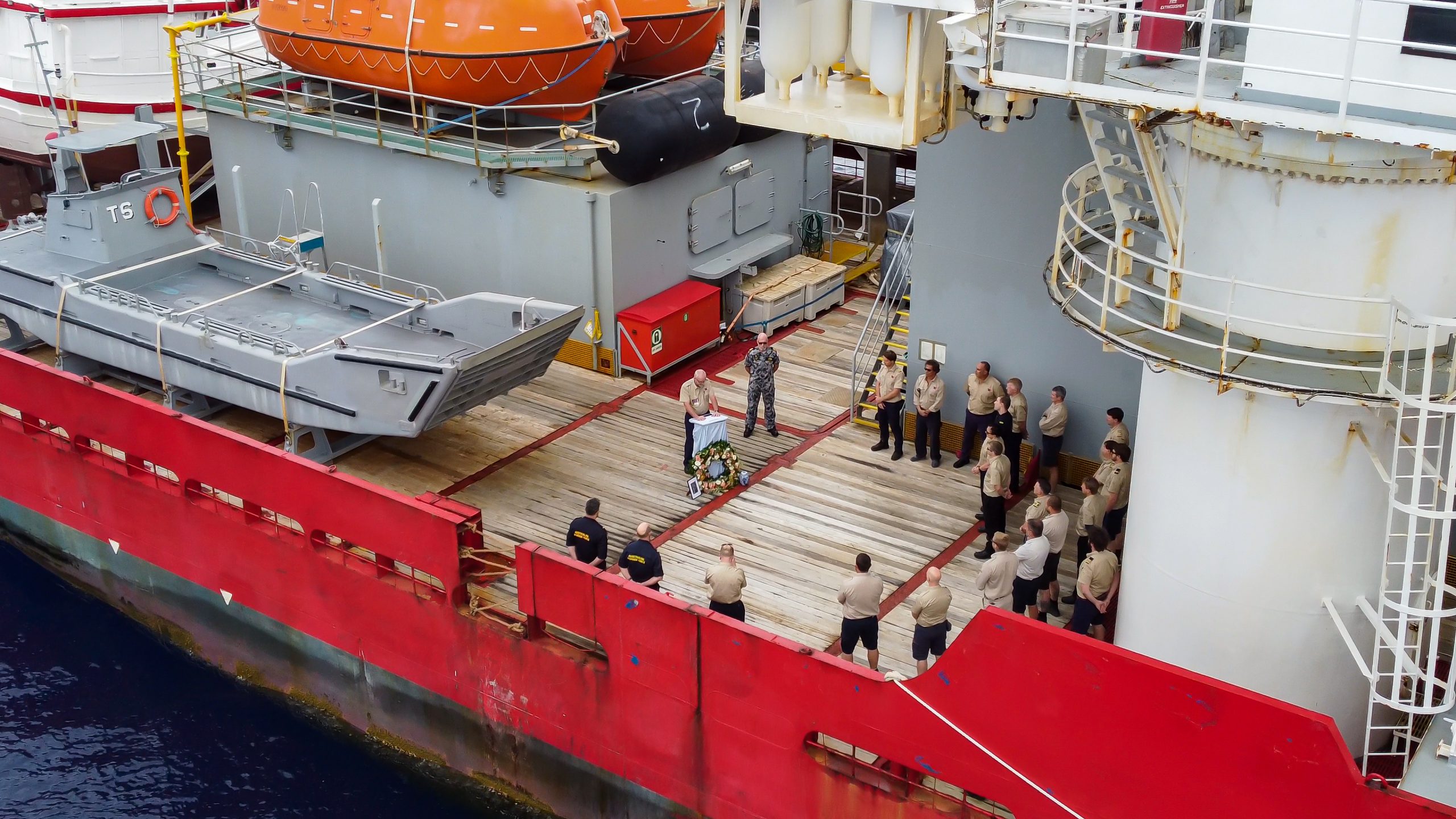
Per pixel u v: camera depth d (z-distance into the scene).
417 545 14.36
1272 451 10.91
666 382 19.84
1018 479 16.64
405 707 15.70
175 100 22.17
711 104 19.30
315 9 19.95
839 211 24.03
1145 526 12.16
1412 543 10.03
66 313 18.92
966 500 16.61
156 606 18.14
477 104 19.38
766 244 21.77
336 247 21.98
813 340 21.20
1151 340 11.28
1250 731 9.98
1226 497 11.29
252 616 16.83
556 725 14.32
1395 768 11.83
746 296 21.12
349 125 20.53
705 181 20.48
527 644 14.00
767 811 13.09
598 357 20.00
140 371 18.53
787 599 14.67
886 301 21.38
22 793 14.94
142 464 17.33
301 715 16.75
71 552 19.06
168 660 17.81
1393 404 10.02
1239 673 11.88
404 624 15.05
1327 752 9.71
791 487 17.00
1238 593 11.56
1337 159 9.99
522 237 19.81
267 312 18.98
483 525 16.09
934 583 12.68
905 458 17.59
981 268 16.55
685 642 12.79
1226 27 11.48
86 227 19.34
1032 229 15.94
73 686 17.09
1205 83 10.48
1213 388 11.03
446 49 18.83
